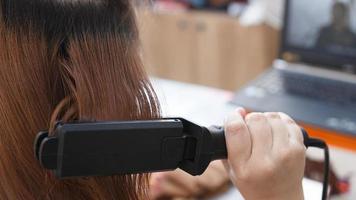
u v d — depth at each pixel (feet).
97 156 1.11
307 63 3.79
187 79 7.10
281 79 3.64
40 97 1.27
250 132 1.35
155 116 1.37
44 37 1.25
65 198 1.34
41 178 1.30
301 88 3.50
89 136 1.09
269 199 1.38
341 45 3.55
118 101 1.32
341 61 3.61
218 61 6.73
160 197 2.34
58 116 1.23
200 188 2.40
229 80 6.74
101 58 1.32
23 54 1.24
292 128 1.41
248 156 1.33
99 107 1.29
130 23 1.44
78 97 1.26
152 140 1.19
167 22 6.88
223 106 3.34
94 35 1.31
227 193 2.45
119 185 1.40
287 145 1.35
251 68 6.46
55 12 1.26
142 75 1.41
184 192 2.38
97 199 1.36
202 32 6.69
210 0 6.77
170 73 7.16
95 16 1.32
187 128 1.28
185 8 6.88
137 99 1.37
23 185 1.30
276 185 1.35
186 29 6.79
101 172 1.13
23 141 1.27
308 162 2.49
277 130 1.37
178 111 3.24
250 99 3.37
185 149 1.26
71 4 1.28
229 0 6.66
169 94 3.60
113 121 1.16
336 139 2.92
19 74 1.24
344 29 3.48
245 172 1.32
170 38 6.96
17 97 1.25
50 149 1.07
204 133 1.28
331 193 2.61
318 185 2.42
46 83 1.27
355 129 2.94
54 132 1.09
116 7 1.38
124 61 1.37
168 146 1.22
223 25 6.47
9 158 1.28
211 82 6.92
